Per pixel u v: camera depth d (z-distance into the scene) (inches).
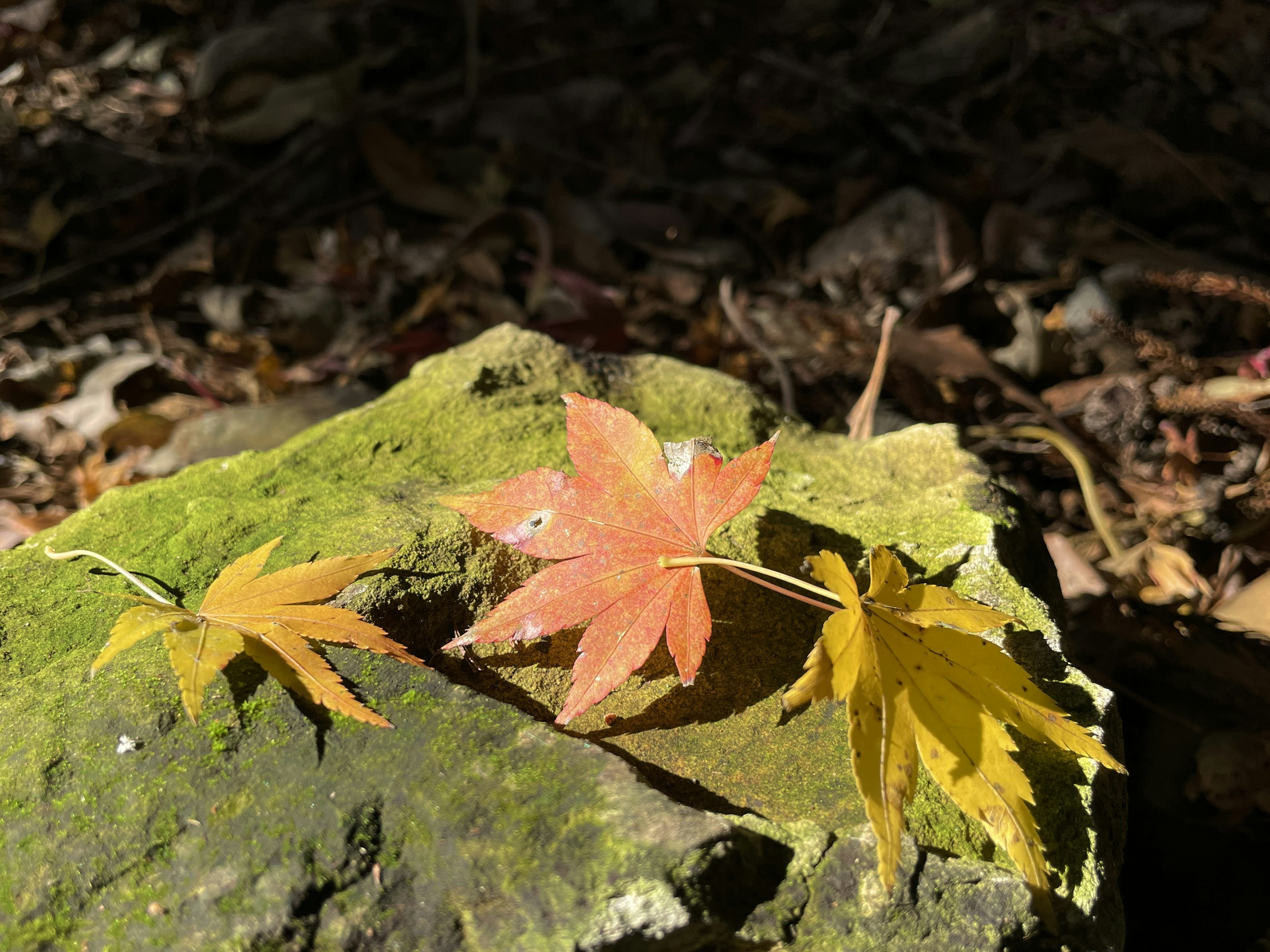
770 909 7.2
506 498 8.7
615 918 6.8
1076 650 13.1
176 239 22.3
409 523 9.6
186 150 23.9
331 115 24.4
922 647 7.8
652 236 22.4
